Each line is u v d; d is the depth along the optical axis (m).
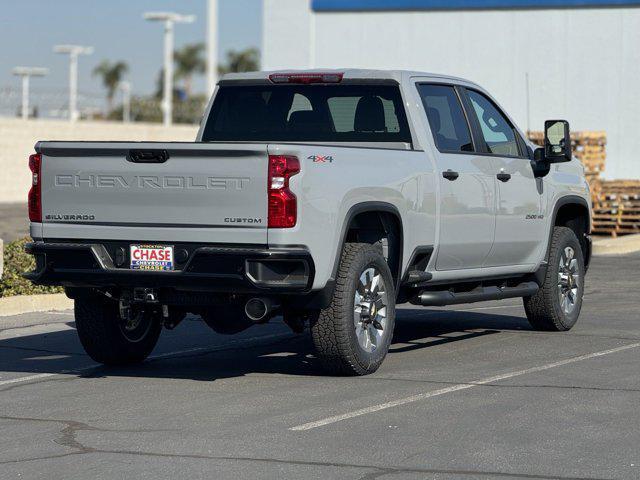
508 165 14.84
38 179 12.27
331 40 44.19
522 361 13.36
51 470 8.77
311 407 10.84
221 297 11.91
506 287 15.30
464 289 15.01
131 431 9.95
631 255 27.56
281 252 11.25
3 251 19.70
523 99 41.12
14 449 9.40
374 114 13.66
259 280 11.30
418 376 12.40
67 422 10.33
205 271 11.50
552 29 40.53
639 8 39.12
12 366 13.38
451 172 13.68
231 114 14.36
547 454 9.13
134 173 11.77
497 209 14.55
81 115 73.00
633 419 10.30
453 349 14.33
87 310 12.90
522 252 15.23
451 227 13.73
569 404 10.91
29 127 50.72
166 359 13.84
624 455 9.10
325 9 44.12
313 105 13.97
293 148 11.28
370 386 11.84
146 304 12.39
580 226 16.72
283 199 11.24
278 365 13.30
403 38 43.03
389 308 12.66
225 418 10.40
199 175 11.51
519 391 11.53
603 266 24.95
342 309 11.93
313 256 11.47
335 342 11.98
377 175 12.40
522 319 17.20
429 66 42.69
